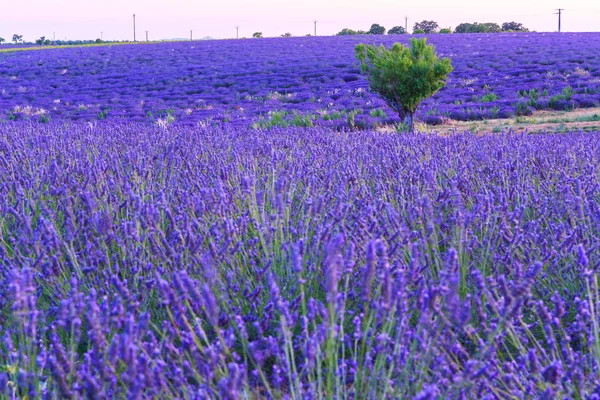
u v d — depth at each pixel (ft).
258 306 9.69
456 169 18.15
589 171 16.98
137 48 192.13
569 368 6.86
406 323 7.29
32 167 17.85
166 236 11.77
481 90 85.92
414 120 63.31
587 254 10.24
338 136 32.37
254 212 11.20
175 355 7.55
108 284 9.75
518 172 17.12
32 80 124.88
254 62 135.44
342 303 6.70
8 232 11.91
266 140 27.48
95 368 6.34
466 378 6.30
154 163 19.01
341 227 10.84
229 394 5.51
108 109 81.25
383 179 16.58
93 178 14.76
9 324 8.85
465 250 10.29
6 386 5.93
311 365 6.46
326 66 121.19
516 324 9.16
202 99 90.12
